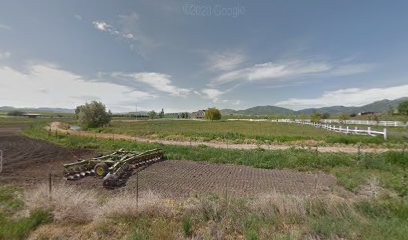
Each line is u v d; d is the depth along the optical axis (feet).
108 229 14.56
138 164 40.19
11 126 158.30
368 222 14.58
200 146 59.16
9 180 29.73
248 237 13.14
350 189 25.52
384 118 167.22
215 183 29.99
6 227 13.87
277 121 241.55
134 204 16.84
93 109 132.67
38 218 15.24
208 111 280.31
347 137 66.39
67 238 13.62
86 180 31.45
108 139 71.92
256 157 44.37
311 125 161.17
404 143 59.57
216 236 13.66
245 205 17.51
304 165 39.91
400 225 13.84
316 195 20.16
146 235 13.37
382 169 36.27
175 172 36.17
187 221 14.46
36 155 50.16
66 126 146.72
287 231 14.10
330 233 13.20
